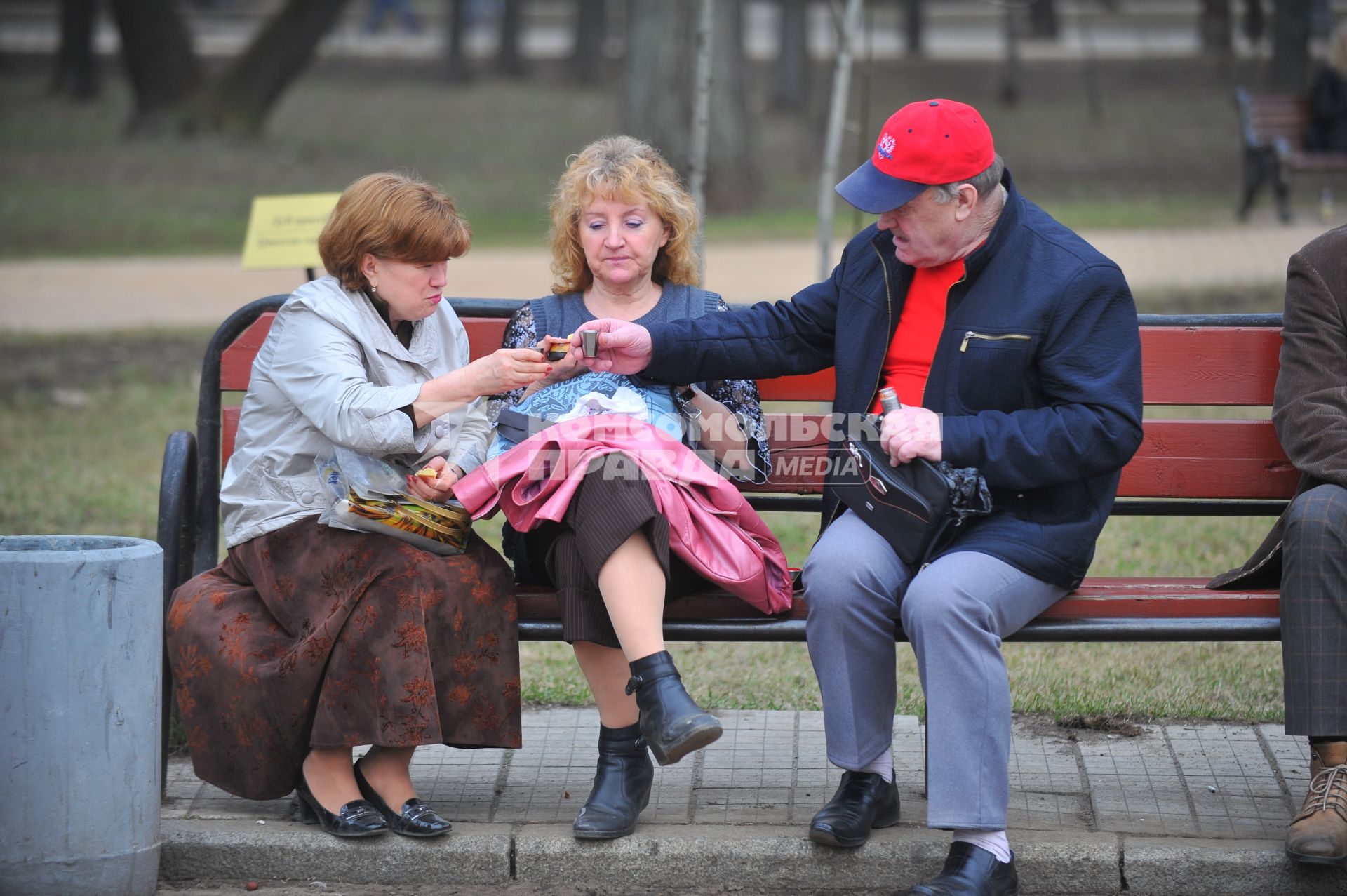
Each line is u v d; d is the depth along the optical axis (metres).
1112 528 20.77
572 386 12.59
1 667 10.79
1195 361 13.34
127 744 11.15
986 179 11.47
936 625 11.01
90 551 11.05
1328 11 94.31
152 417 28.27
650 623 11.23
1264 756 13.70
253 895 11.72
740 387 12.93
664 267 13.09
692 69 53.25
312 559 11.98
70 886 11.07
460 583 11.79
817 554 11.64
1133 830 12.09
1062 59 111.62
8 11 152.38
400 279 12.05
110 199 62.31
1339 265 12.37
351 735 11.57
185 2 155.88
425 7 175.88
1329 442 11.91
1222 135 76.56
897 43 129.38
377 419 11.69
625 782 12.05
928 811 11.00
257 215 19.59
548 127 89.00
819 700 15.46
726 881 11.78
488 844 11.88
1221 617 11.81
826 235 23.61
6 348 34.91
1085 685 15.52
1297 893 11.41
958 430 11.34
